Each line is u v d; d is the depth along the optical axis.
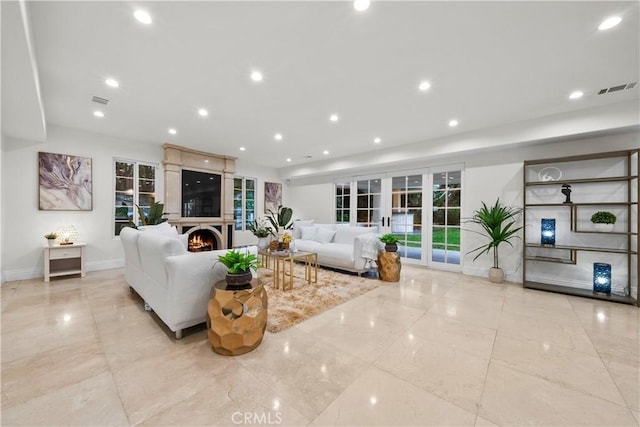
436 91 2.78
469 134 4.06
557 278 3.62
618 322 2.45
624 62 2.22
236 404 1.37
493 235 3.81
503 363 1.77
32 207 3.77
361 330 2.25
